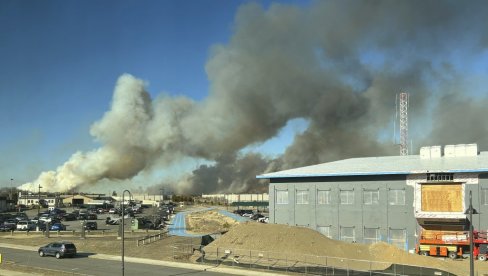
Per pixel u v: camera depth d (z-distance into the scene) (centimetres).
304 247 4684
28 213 15750
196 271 4103
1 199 16612
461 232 5425
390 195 5919
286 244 4762
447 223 5497
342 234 6188
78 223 10862
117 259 4934
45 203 19938
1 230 8850
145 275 3888
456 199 5506
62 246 5044
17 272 4094
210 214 15662
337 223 6228
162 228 9750
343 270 3872
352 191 6184
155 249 5622
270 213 6719
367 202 6062
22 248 6050
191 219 12950
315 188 6444
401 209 5828
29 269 4150
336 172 6275
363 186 6112
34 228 8956
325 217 6319
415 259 4481
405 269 3794
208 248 5075
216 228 9869
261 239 4947
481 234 5238
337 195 6272
